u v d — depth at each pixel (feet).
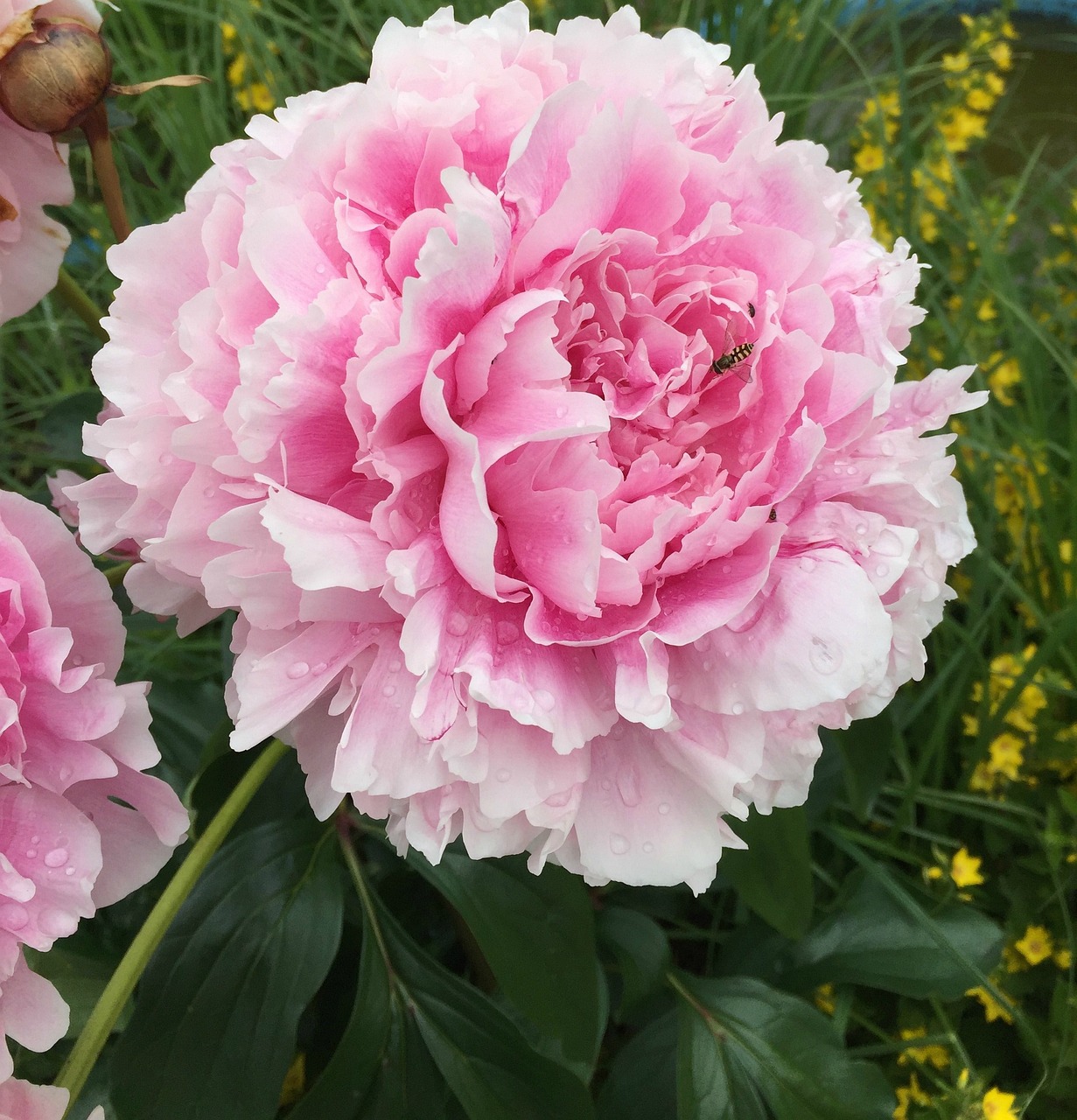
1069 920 1.40
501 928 1.01
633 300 0.84
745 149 0.84
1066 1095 1.35
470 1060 1.02
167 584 0.84
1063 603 1.62
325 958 0.99
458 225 0.72
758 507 0.79
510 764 0.76
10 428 2.15
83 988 1.17
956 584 1.71
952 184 2.09
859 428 0.83
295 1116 0.97
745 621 0.78
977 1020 1.44
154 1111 0.93
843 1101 1.10
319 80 2.16
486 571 0.73
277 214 0.74
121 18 2.22
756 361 0.82
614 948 1.22
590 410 0.76
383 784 0.74
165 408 0.80
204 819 1.18
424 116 0.79
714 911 1.49
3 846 0.76
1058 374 1.98
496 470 0.77
